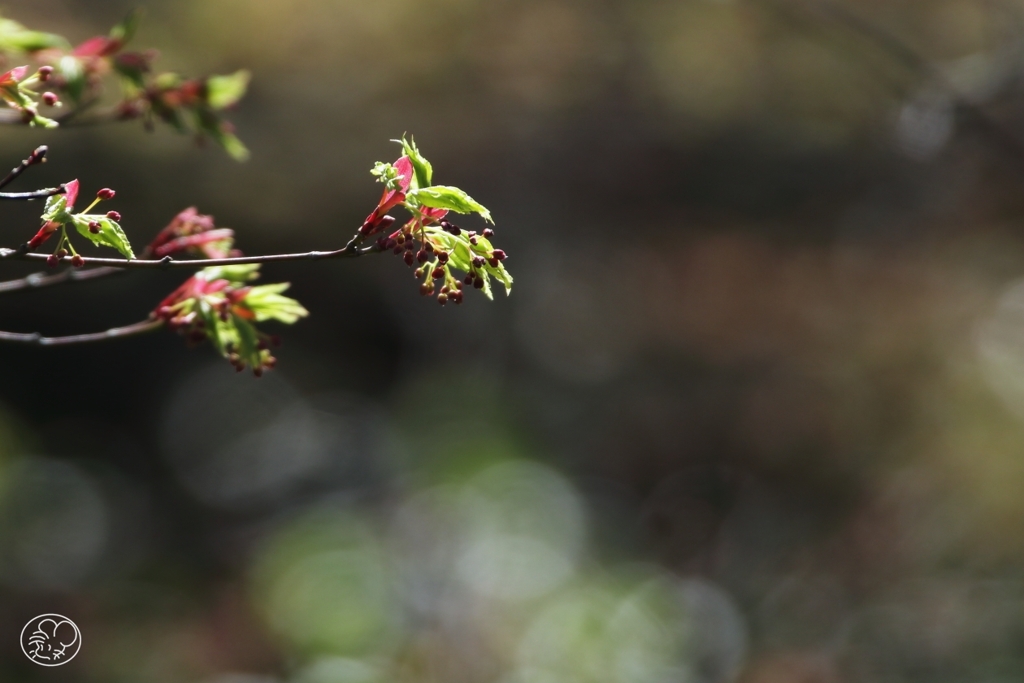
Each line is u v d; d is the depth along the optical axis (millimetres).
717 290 12195
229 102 3172
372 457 12016
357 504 10219
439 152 10711
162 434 12742
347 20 9570
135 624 8273
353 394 13414
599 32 9859
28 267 9562
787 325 12109
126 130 8977
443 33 9758
